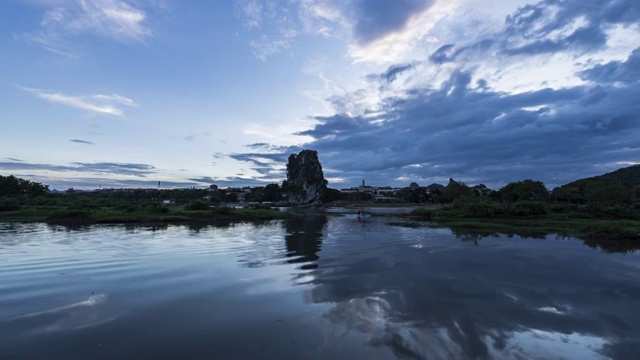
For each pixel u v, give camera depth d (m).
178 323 6.52
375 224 32.34
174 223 32.88
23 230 24.28
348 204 138.88
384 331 6.16
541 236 21.34
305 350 5.39
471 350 5.47
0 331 6.11
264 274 10.66
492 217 35.47
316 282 9.66
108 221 32.19
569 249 15.88
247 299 8.04
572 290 8.97
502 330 6.28
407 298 8.16
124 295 8.34
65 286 9.17
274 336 5.93
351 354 5.27
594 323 6.69
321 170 171.00
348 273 10.81
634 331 6.33
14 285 9.28
